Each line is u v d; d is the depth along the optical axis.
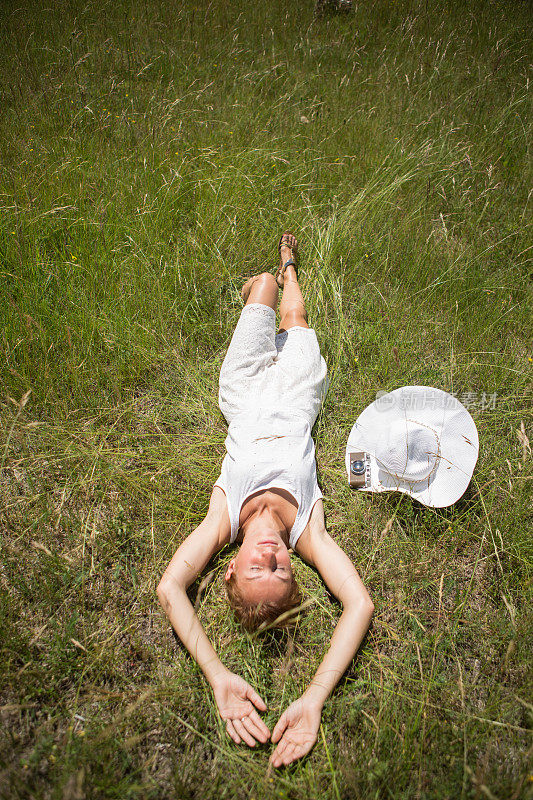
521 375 3.24
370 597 2.35
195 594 2.42
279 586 2.15
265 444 2.54
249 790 1.93
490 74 5.90
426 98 5.67
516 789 1.77
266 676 2.22
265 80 5.92
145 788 1.88
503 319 3.59
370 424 2.82
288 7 7.58
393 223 4.21
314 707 2.02
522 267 4.01
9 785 1.79
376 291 3.79
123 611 2.37
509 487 2.71
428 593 2.49
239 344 2.93
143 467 2.81
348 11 7.44
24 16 6.61
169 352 3.33
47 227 3.79
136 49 6.29
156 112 5.18
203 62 6.21
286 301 3.32
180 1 7.42
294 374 2.88
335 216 4.10
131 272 3.60
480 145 5.00
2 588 2.36
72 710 2.07
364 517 2.68
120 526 2.53
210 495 2.70
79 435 2.87
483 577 2.54
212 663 2.10
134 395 3.19
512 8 7.54
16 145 4.55
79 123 4.93
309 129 5.14
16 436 2.69
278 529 2.38
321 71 6.23
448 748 1.97
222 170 4.46
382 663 2.26
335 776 1.94
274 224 4.18
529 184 4.66
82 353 3.18
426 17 7.20
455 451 2.66
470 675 2.24
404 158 4.64
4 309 3.23
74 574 2.40
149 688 2.14
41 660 2.18
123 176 4.32
